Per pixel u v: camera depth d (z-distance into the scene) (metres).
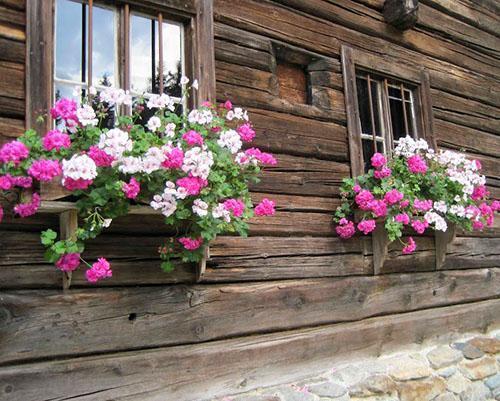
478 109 4.30
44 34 2.10
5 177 1.69
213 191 2.08
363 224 2.86
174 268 2.39
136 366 2.23
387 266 3.28
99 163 1.84
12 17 2.07
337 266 3.01
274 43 2.94
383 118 3.58
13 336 1.97
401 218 2.89
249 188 2.69
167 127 2.10
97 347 2.16
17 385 1.95
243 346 2.56
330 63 3.22
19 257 2.03
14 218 2.01
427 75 3.86
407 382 2.95
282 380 2.67
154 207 1.93
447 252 3.73
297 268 2.83
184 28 2.59
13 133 2.02
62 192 1.90
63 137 1.77
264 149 2.77
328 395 2.62
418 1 3.79
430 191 3.21
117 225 2.24
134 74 2.43
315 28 3.19
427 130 3.76
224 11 2.73
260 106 2.79
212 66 2.57
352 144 3.20
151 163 1.89
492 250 4.13
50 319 2.06
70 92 2.21
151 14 2.48
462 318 3.69
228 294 2.55
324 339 2.87
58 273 2.11
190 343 2.42
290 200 2.86
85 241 2.17
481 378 3.29
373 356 3.09
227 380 2.48
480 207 3.45
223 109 2.46
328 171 3.07
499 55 4.65
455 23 4.24
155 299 2.32
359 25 3.46
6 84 2.03
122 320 2.23
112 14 2.39
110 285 2.23
